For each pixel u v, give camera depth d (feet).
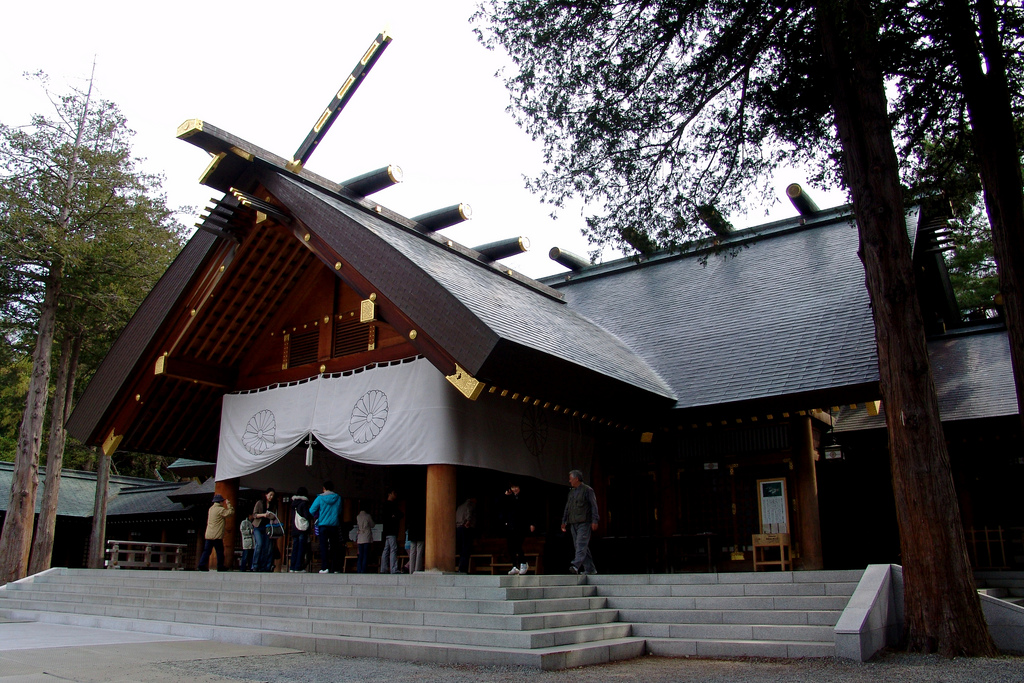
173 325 45.98
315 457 53.31
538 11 33.45
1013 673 21.22
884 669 22.11
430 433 37.45
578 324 50.16
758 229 63.52
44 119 68.69
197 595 36.83
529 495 48.98
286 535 62.59
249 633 28.78
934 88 33.01
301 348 46.09
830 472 50.62
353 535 52.37
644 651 27.58
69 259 62.28
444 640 25.53
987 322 52.75
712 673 22.17
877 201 28.50
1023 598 36.70
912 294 27.76
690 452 45.06
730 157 37.19
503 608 26.50
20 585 47.11
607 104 35.37
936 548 25.62
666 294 60.59
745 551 43.21
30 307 71.31
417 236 45.73
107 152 68.85
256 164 40.50
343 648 25.89
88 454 116.16
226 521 47.83
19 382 105.81
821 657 24.50
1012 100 32.07
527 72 35.17
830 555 49.08
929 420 26.68
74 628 34.65
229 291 44.93
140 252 69.46
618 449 47.14
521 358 33.94
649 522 46.11
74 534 86.63
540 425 42.98
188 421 51.08
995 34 28.43
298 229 40.32
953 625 24.90
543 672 21.97
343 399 42.39
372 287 37.19
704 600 30.14
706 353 48.62
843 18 27.20
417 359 39.52
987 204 28.50
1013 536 42.78
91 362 84.02
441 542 35.70
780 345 46.24
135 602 38.42
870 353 41.42
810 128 36.22
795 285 53.47
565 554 45.37
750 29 33.73
